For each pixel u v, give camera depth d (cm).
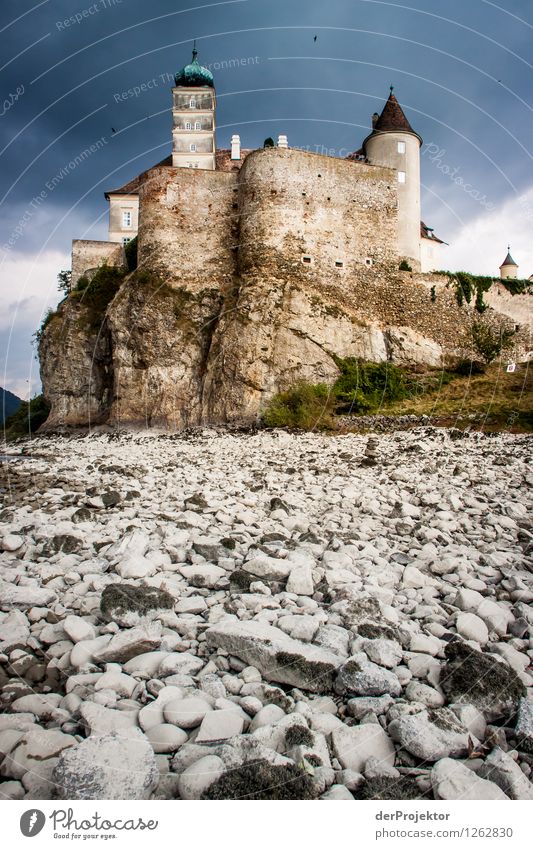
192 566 675
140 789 346
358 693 432
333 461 1816
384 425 2930
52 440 3319
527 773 371
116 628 529
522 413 2888
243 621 511
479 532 896
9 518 970
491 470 1519
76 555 750
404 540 860
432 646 492
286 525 923
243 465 1780
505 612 568
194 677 453
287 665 452
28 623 552
